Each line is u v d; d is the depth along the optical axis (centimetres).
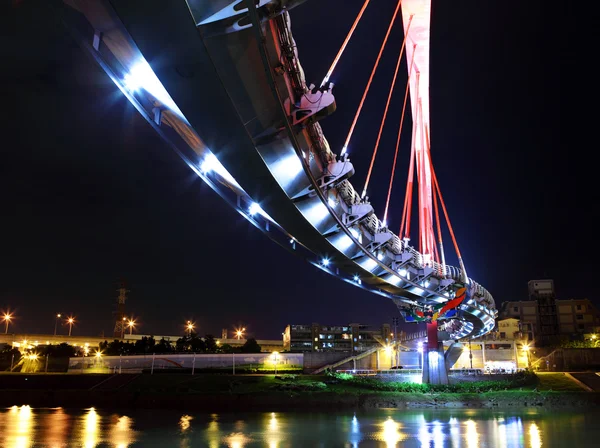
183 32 1612
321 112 2325
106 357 9688
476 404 6494
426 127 9038
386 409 6328
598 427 4728
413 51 9419
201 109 2016
